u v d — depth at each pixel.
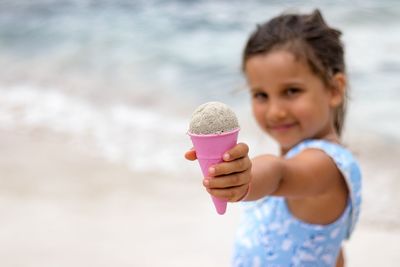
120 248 6.37
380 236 6.60
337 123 3.57
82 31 16.22
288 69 3.25
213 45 14.52
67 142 9.62
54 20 17.47
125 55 14.16
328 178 2.97
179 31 15.81
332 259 3.14
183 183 8.10
